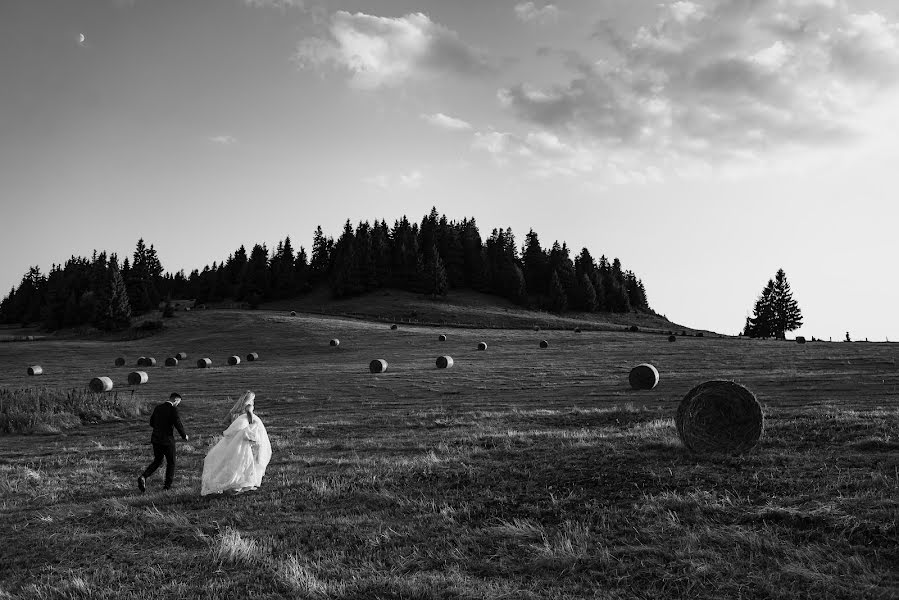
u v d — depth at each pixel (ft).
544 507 28.37
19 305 432.66
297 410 85.30
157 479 41.11
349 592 20.40
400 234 470.80
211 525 28.60
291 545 25.53
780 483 28.58
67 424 75.46
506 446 43.16
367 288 410.93
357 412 79.92
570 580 20.54
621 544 23.26
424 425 63.21
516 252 483.51
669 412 62.64
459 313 343.67
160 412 36.83
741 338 227.20
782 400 68.95
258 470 35.99
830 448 35.24
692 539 22.72
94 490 37.99
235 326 271.49
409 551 24.12
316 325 265.75
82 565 24.45
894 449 33.73
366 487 34.32
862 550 21.18
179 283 577.02
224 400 96.68
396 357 177.06
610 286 427.33
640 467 33.37
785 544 21.93
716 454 36.22
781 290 381.40
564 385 101.14
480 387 102.47
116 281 305.53
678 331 327.26
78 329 311.06
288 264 424.46
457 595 19.77
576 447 40.01
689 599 18.67
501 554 23.20
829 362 118.62
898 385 78.23
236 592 21.11
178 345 235.61
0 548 26.84
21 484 40.75
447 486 33.27
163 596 20.99
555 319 341.82
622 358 148.87
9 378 158.71
